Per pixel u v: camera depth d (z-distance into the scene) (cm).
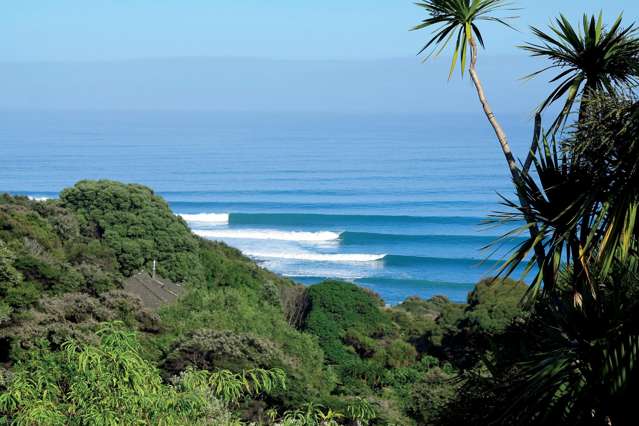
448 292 6475
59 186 13688
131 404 587
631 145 484
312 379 2595
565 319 473
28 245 3080
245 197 11438
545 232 526
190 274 4216
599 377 438
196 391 633
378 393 2755
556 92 580
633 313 445
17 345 2081
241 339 2311
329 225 8931
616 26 562
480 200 10631
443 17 605
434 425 555
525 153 17862
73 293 2605
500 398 493
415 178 13488
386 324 3934
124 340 612
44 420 573
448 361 2967
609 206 490
